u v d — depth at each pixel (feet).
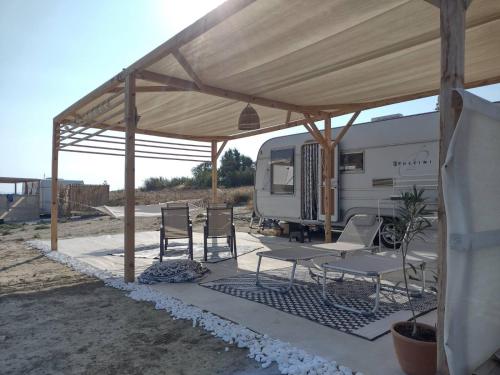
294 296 12.92
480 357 6.78
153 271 15.02
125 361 8.44
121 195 68.39
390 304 11.98
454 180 6.19
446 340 6.18
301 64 13.94
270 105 19.45
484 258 6.81
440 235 6.53
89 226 39.63
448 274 6.17
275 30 11.12
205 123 25.07
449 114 6.35
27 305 12.43
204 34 11.38
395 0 9.56
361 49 12.60
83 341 9.52
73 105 19.67
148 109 20.83
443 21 6.49
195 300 12.52
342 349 8.77
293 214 27.84
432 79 15.93
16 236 31.96
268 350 8.57
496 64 14.15
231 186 80.94
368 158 23.52
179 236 18.84
